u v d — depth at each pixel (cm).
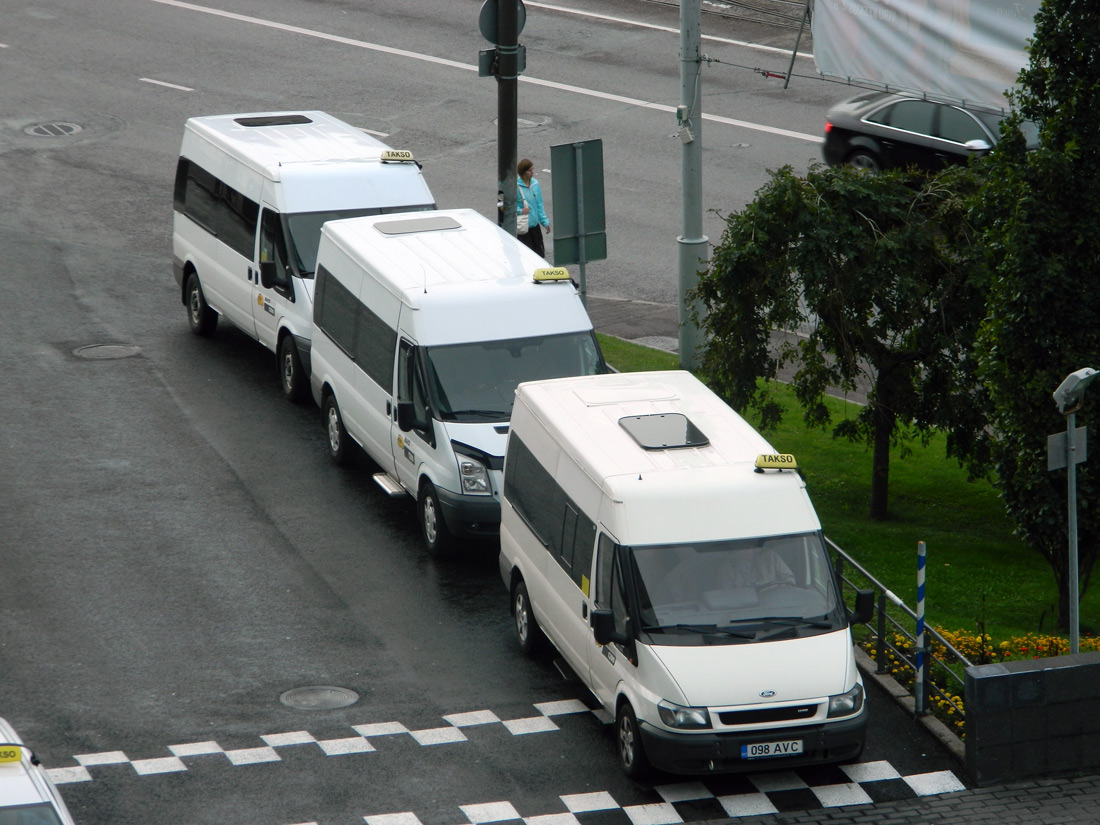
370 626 5578
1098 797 4556
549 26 14275
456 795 4512
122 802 4425
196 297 8450
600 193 7194
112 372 7931
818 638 4612
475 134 11681
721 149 11300
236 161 7975
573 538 5006
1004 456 5569
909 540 6488
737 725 4438
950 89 9575
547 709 5044
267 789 4516
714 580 4675
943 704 5003
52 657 5266
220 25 14288
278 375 8006
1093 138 5122
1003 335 5338
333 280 7044
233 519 6406
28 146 11344
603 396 5469
